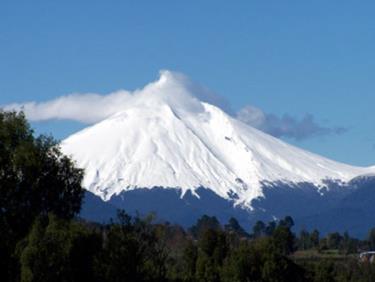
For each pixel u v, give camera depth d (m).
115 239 123.00
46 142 132.50
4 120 131.25
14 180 126.75
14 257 119.69
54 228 118.50
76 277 119.25
